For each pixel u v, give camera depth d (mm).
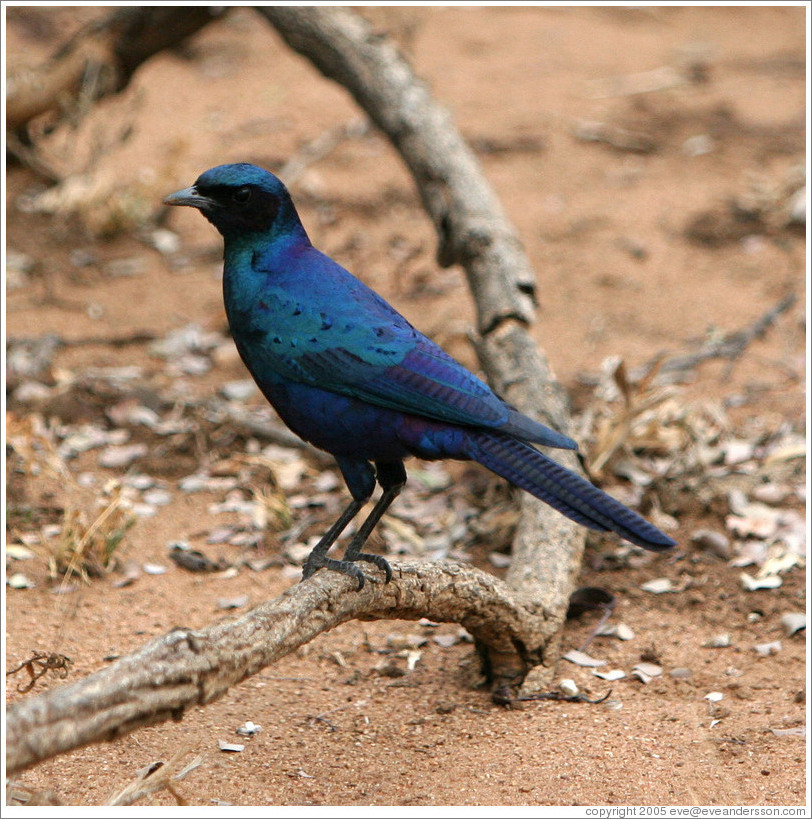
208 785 7121
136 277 16578
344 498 11578
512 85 23094
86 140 20156
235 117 21797
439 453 7582
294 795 7004
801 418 12695
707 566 10172
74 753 7492
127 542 10734
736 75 23625
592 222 17875
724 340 14297
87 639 9078
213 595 9883
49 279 16141
